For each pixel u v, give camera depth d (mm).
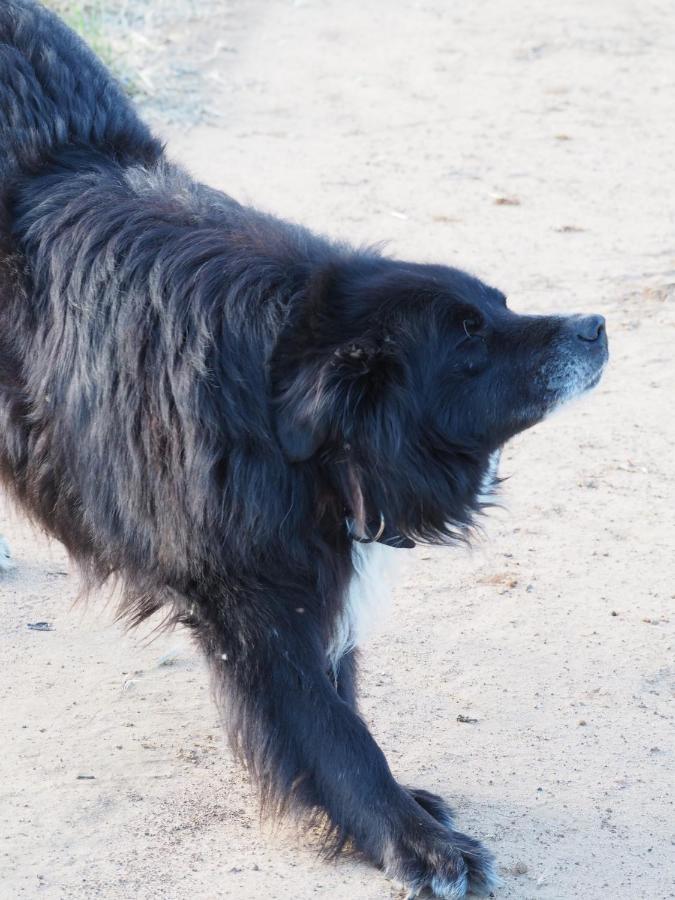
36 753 5172
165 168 5223
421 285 4609
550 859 4582
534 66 15945
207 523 4391
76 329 4625
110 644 5992
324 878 4508
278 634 4508
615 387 8484
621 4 18672
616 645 5918
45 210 4902
